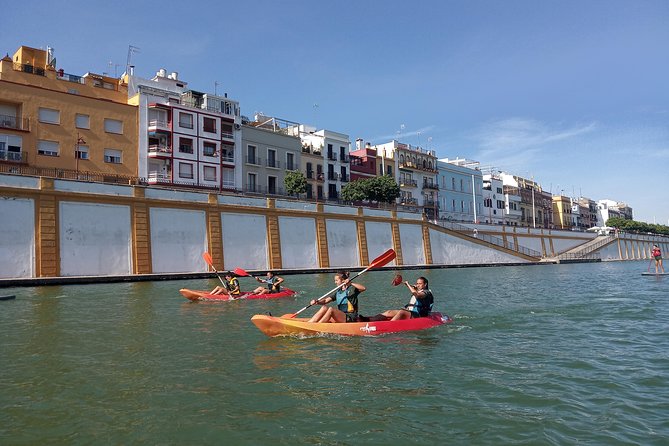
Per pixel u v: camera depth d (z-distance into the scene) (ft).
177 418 19.44
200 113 155.43
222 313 48.29
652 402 21.39
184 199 114.73
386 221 163.63
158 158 145.69
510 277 115.85
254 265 125.59
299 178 172.14
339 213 149.89
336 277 38.83
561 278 111.04
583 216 415.23
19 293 70.03
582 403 21.26
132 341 33.88
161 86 160.76
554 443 17.21
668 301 60.29
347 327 35.83
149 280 101.19
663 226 415.85
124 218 104.32
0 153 117.50
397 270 155.53
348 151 212.64
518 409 20.52
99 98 136.26
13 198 90.02
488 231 214.69
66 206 96.43
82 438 17.60
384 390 22.97
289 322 35.22
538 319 44.75
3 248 87.81
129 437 17.70
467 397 22.02
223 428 18.48
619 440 17.47
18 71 129.18
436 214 252.01
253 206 128.26
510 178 337.11
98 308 52.11
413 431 18.25
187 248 113.39
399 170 237.25
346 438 17.65
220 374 25.57
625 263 237.25
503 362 28.25
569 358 29.30
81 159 130.11
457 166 273.13
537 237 242.37
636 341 34.53
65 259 94.79
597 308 53.21
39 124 123.44
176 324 41.24
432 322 40.32
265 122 192.54
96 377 24.89
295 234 137.08
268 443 17.22
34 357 29.07
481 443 17.25
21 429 18.34
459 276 120.47
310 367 27.04
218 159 159.02
